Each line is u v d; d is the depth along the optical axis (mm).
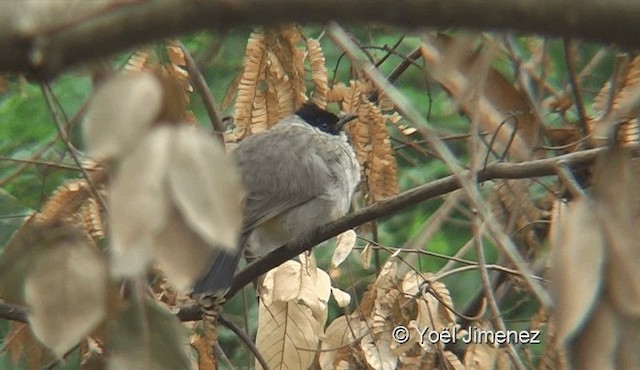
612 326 4254
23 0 3736
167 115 3945
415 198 10164
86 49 3744
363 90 11672
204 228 3842
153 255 3887
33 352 9648
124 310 4941
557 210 7828
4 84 9289
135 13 3732
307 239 11273
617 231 4309
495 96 10562
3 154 13031
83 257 4484
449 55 5520
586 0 3809
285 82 11445
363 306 11102
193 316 10781
